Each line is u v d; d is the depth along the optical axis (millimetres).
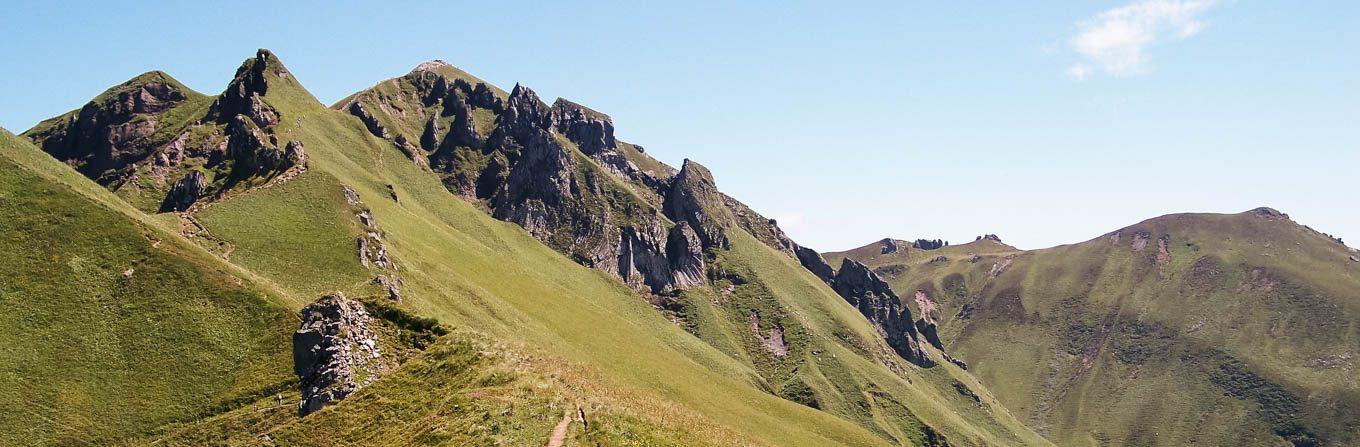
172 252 109250
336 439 70438
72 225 111438
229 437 80062
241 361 91500
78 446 82625
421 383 75625
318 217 158000
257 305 100312
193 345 93938
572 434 56062
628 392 80938
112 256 107438
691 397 171625
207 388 88312
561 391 66688
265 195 164750
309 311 89375
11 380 88438
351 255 143250
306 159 189375
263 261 135625
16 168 119625
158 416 85312
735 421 166875
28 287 100938
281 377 87250
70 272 104125
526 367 75750
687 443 60719
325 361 83688
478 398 66188
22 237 108125
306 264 138000
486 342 81875
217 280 104688
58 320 96938
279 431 74062
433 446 59156
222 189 197375
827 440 186375
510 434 56406
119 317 98375
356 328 86875
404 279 148375
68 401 87125
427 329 87938
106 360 92312
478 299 164875
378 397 75562
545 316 189250
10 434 83062
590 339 187125
